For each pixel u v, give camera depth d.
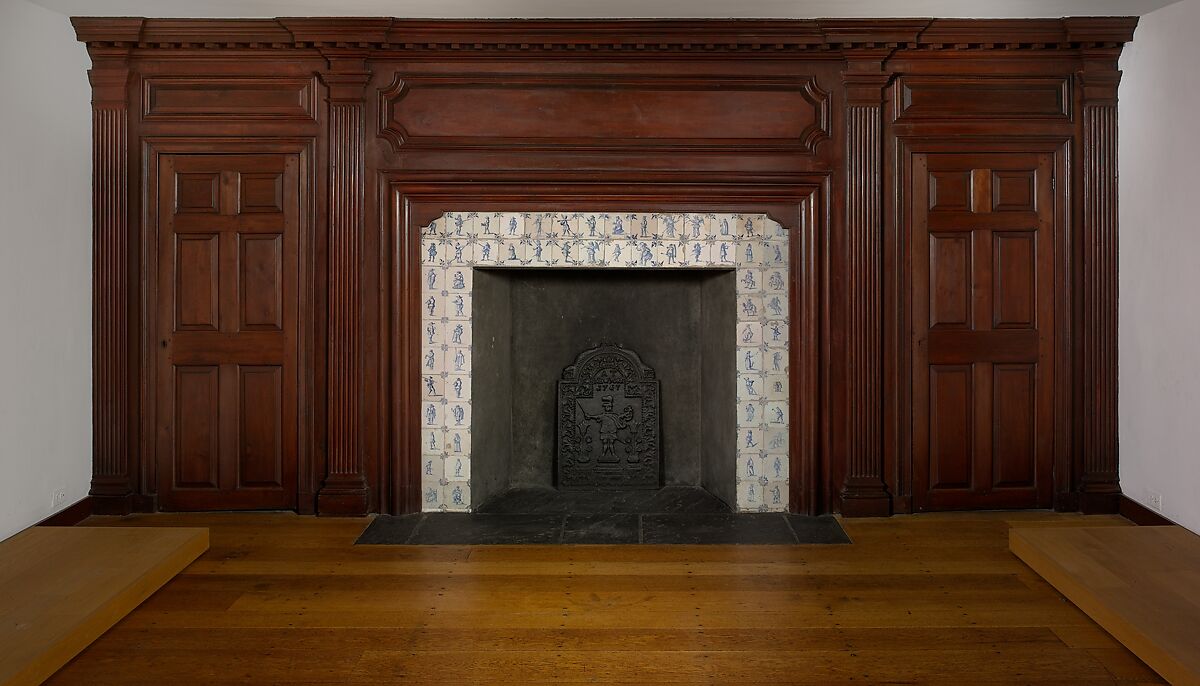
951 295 4.61
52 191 4.25
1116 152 4.57
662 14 4.32
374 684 2.75
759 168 4.58
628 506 4.89
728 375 4.84
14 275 3.99
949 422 4.65
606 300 5.38
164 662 2.89
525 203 4.61
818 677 2.79
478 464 4.84
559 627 3.19
